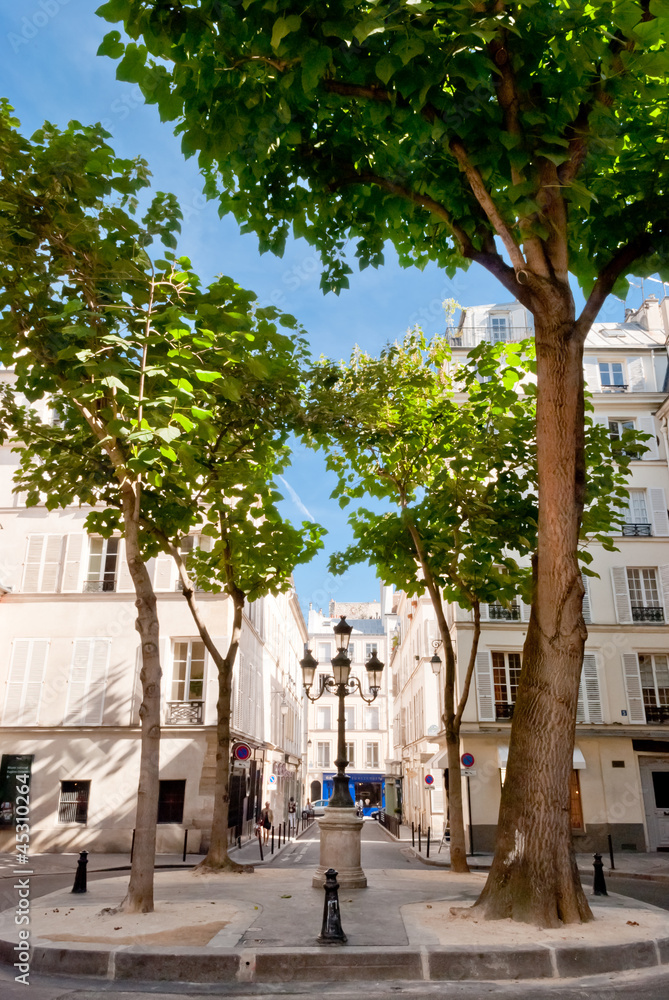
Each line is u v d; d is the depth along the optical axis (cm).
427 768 3136
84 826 2167
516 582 1408
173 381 734
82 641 2330
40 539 2441
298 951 622
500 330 2889
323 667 6981
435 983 595
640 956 639
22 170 830
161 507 1166
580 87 696
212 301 877
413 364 1525
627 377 2811
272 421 1188
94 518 1162
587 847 2309
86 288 867
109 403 891
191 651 2308
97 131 834
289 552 1395
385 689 6819
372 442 1425
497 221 760
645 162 822
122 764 2217
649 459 2672
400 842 2898
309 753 6694
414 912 809
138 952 627
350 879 1047
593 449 1258
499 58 691
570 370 785
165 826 2136
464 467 1406
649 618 2538
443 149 775
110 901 926
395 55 590
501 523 1362
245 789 2598
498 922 710
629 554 2588
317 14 589
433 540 1409
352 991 574
